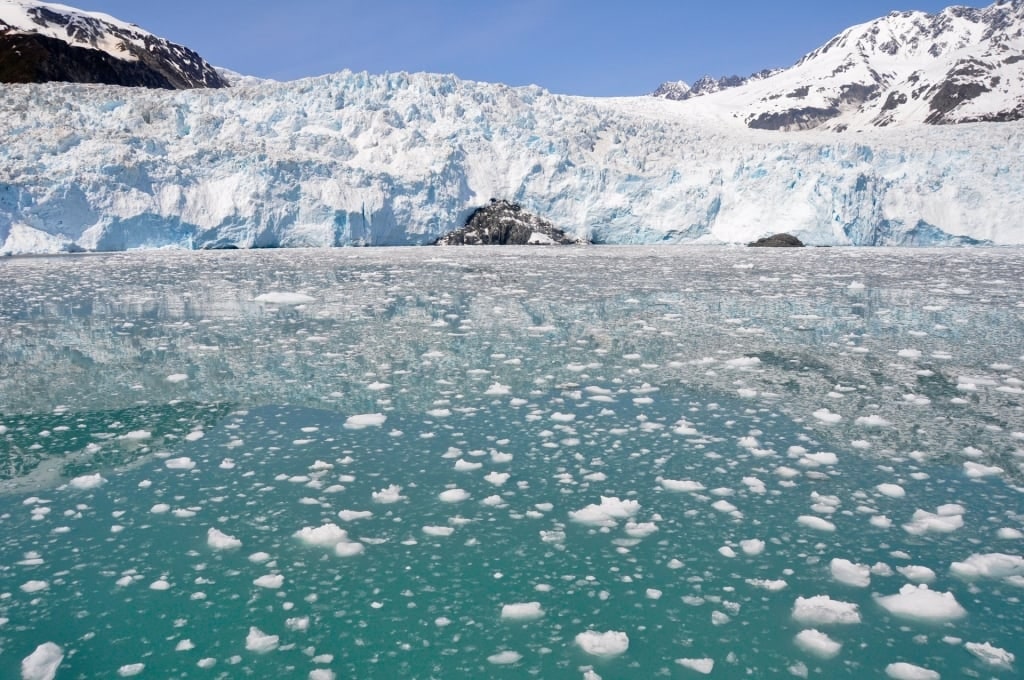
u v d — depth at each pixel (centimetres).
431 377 907
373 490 565
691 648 368
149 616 398
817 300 1555
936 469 603
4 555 466
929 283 1825
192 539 486
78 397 819
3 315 1356
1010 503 535
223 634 382
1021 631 380
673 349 1066
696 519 514
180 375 899
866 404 788
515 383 882
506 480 583
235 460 630
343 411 771
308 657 362
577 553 466
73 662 359
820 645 366
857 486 570
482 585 428
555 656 362
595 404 798
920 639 375
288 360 992
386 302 1534
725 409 777
